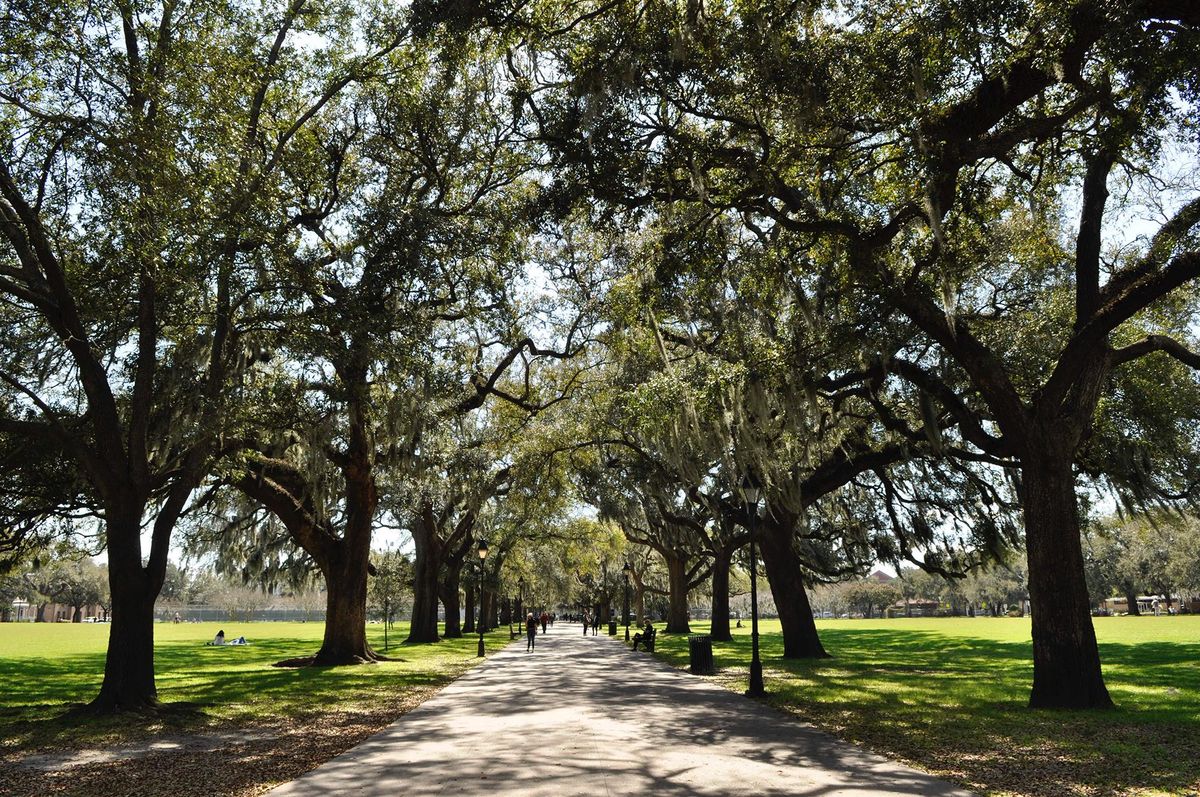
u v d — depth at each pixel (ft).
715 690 55.16
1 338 47.16
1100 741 33.12
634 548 205.98
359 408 53.06
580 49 41.73
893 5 37.73
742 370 50.49
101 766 30.76
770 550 86.53
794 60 37.96
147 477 46.39
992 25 33.40
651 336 74.54
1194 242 41.68
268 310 49.34
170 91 44.37
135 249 42.37
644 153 43.60
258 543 106.32
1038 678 43.42
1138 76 31.22
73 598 312.50
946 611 421.59
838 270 48.16
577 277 83.30
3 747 34.96
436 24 40.55
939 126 37.42
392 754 31.07
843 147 41.70
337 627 81.05
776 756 30.30
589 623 265.95
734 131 43.75
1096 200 45.60
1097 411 55.93
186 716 42.73
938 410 61.41
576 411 90.63
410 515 129.08
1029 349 55.98
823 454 74.84
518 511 126.93
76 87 40.86
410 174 62.95
